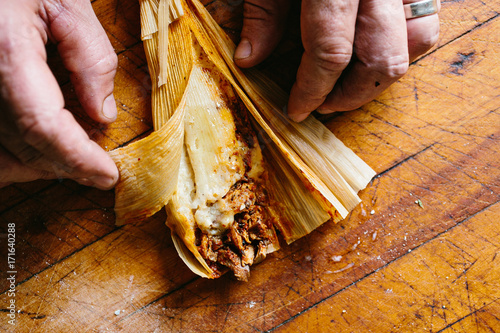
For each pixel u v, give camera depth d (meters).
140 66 0.23
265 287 0.24
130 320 0.23
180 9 0.21
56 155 0.19
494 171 0.24
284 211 0.23
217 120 0.22
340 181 0.23
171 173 0.21
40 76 0.18
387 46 0.19
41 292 0.23
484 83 0.24
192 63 0.21
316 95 0.21
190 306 0.23
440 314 0.24
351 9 0.18
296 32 0.23
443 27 0.24
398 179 0.24
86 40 0.21
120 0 0.23
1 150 0.19
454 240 0.24
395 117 0.24
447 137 0.24
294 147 0.23
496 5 0.24
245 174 0.23
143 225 0.23
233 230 0.22
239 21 0.23
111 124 0.23
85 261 0.23
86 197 0.23
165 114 0.22
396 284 0.24
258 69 0.23
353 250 0.24
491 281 0.24
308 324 0.23
